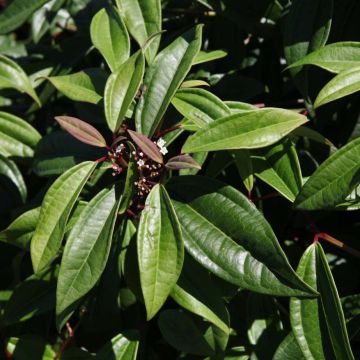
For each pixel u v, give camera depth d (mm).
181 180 852
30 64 1109
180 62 875
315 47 906
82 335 990
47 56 1119
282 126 808
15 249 1062
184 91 868
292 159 856
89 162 836
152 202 812
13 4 998
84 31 1120
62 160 934
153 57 917
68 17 1207
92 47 1086
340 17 975
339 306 817
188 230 830
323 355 820
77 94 896
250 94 1006
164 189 816
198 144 820
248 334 913
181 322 922
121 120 832
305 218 991
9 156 992
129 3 931
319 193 811
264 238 810
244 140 809
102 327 955
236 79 1011
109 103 843
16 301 942
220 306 847
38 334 1004
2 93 1129
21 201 1033
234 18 986
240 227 820
